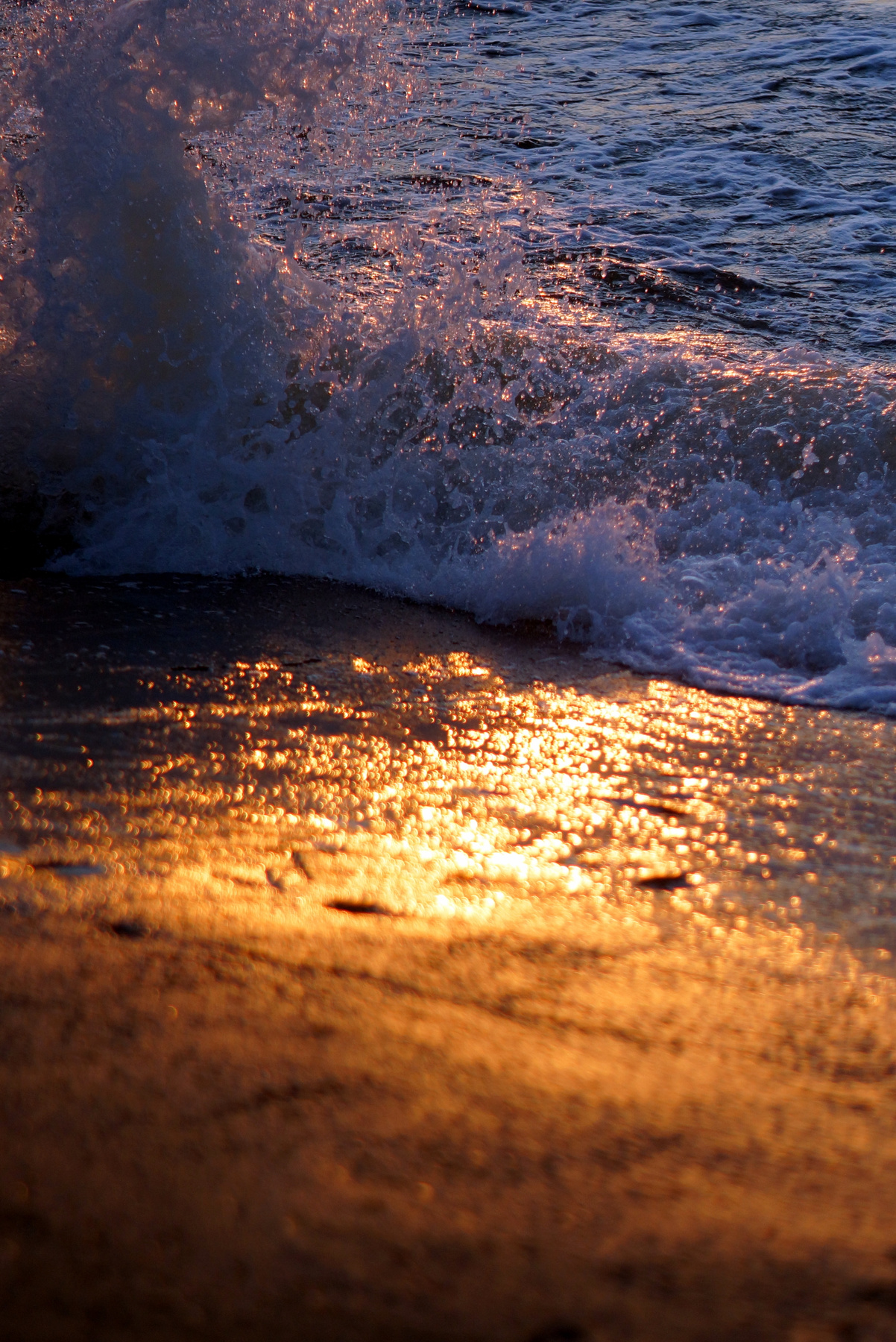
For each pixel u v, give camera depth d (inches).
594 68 751.7
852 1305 71.6
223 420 317.1
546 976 114.9
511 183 557.9
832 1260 75.5
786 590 269.0
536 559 278.7
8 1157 77.9
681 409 333.1
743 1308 70.7
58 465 309.7
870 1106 95.3
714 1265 74.0
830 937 131.8
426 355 338.0
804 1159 86.5
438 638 259.8
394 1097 88.7
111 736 184.5
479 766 187.6
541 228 505.0
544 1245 74.3
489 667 243.3
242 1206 75.0
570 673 243.4
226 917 120.6
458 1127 85.6
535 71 740.0
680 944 127.2
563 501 308.2
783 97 703.1
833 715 227.1
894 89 717.9
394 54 693.9
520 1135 85.4
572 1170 82.1
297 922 121.5
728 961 123.3
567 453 321.4
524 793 177.5
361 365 331.3
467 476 314.0
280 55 331.6
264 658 235.5
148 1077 88.1
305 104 335.3
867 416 327.6
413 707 215.5
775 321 428.8
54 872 129.0
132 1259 69.9
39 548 286.5
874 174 592.4
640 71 746.8
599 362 351.6
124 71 322.0
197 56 326.3
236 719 198.5
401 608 277.1
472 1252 73.1
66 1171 77.0
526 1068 95.3
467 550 296.5
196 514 300.8
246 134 364.2
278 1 331.6
